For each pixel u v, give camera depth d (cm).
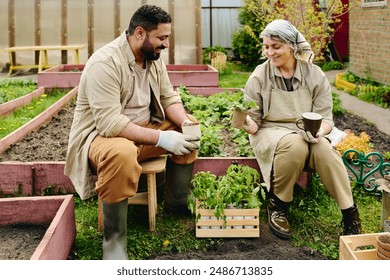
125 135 347
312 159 375
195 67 1093
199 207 371
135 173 327
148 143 353
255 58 1452
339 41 1532
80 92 361
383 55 1034
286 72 410
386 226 351
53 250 313
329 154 369
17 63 1191
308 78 409
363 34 1124
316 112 415
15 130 559
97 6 1169
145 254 353
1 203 364
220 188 372
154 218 381
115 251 336
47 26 1177
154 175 377
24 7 1171
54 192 442
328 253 357
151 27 349
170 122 398
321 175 374
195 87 894
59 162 440
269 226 389
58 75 898
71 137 364
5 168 436
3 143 515
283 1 902
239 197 368
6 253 332
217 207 363
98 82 345
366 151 545
